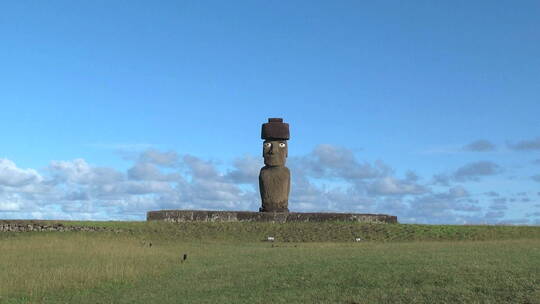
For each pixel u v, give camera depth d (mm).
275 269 22797
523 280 18438
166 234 39781
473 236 38719
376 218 44750
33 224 39344
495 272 19688
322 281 20094
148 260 26469
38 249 29641
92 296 19594
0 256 27109
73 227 39719
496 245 29859
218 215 44812
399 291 18125
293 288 19531
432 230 40531
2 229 38188
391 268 21297
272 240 38281
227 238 39062
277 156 48000
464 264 21422
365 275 20375
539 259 22656
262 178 47625
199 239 38719
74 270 23219
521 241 33469
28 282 21016
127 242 35000
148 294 19609
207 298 18672
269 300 18031
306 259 25094
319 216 44562
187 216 44844
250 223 43031
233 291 19562
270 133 47969
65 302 18766
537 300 16500
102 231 39719
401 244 32938
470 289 17938
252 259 26391
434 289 18094
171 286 20797
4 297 19188
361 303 17234
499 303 16578
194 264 25828
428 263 22031
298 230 41000
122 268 23719
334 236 39562
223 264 25344
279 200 47219
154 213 45375
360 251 27906
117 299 19031
